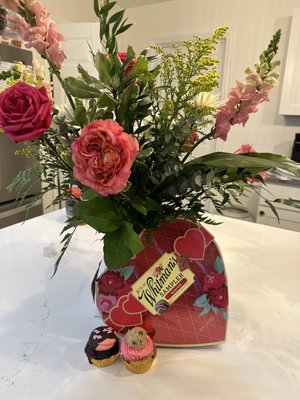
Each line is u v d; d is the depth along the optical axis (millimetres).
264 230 1346
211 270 675
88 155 427
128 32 3486
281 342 695
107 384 572
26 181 692
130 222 558
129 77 513
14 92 469
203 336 683
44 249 1114
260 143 3061
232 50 2963
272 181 2436
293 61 2471
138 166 576
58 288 883
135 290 659
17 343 672
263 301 844
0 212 2182
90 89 511
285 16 2662
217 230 1343
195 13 3076
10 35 1997
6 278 929
